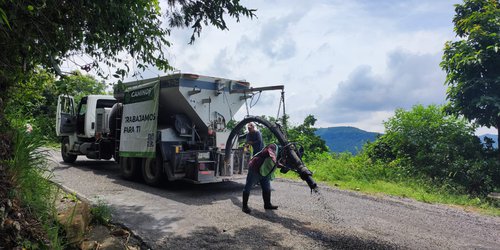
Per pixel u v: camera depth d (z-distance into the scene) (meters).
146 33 5.04
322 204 7.33
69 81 4.74
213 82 9.00
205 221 5.67
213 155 8.44
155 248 4.42
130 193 7.73
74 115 13.00
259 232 5.20
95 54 4.92
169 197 7.57
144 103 9.22
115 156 10.87
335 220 6.09
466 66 10.27
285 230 5.36
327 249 4.60
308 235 5.16
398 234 5.46
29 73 4.39
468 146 10.70
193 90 8.59
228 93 9.21
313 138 16.88
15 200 3.59
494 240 5.37
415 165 11.35
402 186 9.95
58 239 3.70
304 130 17.28
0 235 3.07
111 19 4.41
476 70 10.39
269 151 6.16
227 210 6.50
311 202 7.49
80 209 4.69
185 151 8.50
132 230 4.99
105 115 11.97
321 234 5.23
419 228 5.86
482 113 10.50
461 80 10.62
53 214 4.16
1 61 3.77
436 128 11.67
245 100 9.42
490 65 10.17
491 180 9.60
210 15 5.07
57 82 4.61
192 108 8.70
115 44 4.87
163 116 9.57
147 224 5.34
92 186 8.36
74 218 4.27
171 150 8.59
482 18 10.29
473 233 5.71
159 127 9.16
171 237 4.82
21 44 3.79
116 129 10.84
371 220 6.23
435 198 8.64
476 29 10.03
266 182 6.64
